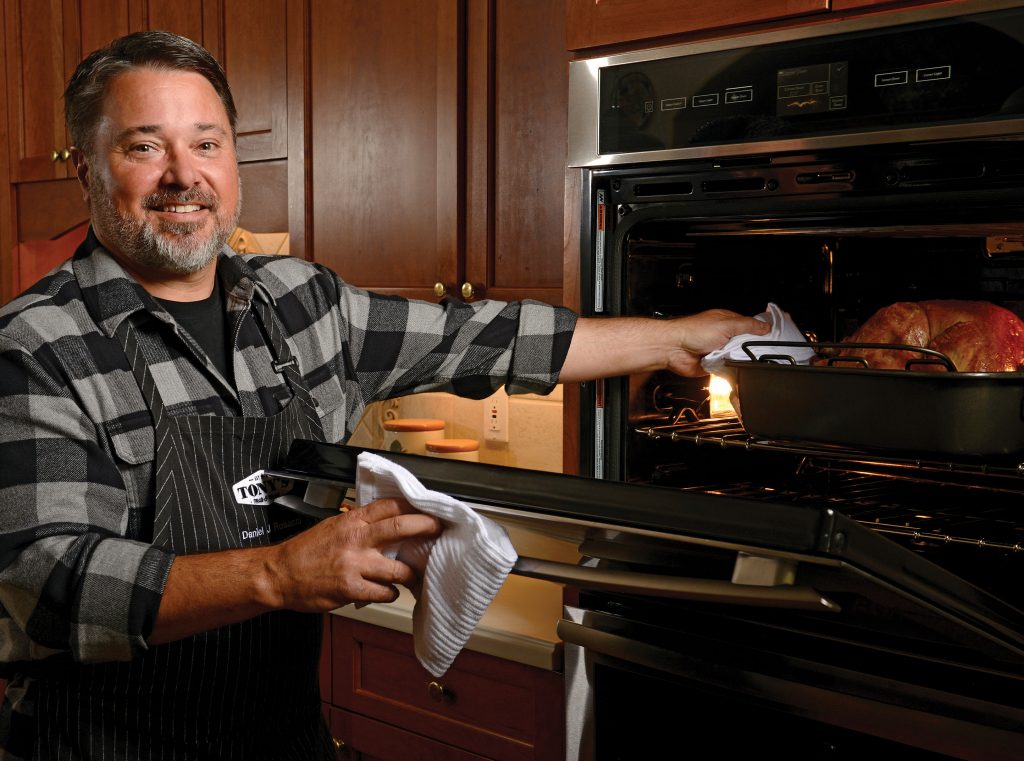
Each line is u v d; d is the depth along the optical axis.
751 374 1.12
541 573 1.00
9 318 1.12
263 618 1.21
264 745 1.25
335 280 1.46
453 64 1.85
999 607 0.92
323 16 2.05
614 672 1.35
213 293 1.32
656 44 1.30
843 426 1.04
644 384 1.41
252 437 1.23
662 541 0.87
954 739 1.03
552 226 1.77
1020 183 1.03
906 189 1.11
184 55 1.24
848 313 1.48
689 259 1.48
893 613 1.05
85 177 1.28
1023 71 1.00
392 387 1.49
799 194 1.18
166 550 1.13
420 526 0.92
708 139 1.24
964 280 1.36
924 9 1.06
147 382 1.18
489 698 1.63
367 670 1.79
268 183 2.24
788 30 1.16
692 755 1.28
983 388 0.96
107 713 1.17
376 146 2.00
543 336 1.39
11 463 1.06
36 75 2.55
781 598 0.81
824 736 1.15
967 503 1.39
